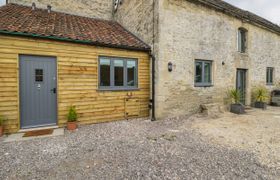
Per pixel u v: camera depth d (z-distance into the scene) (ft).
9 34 16.55
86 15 34.09
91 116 20.77
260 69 37.09
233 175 10.06
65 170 10.52
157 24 22.76
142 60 24.06
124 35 26.45
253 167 10.98
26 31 17.04
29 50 17.49
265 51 38.14
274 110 31.40
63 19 26.53
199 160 11.84
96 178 9.71
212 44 28.22
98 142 15.07
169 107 24.00
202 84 27.37
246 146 14.43
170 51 23.72
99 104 21.25
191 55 25.81
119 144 14.66
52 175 10.00
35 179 9.60
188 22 25.32
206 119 23.71
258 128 19.66
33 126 18.26
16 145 14.28
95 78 20.90
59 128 18.81
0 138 15.79
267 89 38.99
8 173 10.14
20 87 17.53
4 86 16.63
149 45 24.36
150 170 10.54
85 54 20.22
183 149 13.70
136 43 24.13
